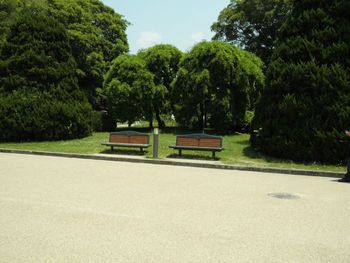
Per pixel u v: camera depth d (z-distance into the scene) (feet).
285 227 19.92
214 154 47.93
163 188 29.78
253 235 18.52
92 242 17.02
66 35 74.33
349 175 35.35
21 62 67.72
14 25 71.10
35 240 17.13
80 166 41.45
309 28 47.88
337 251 16.65
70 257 15.25
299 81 45.47
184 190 29.19
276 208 23.97
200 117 79.36
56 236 17.72
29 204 23.54
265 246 17.04
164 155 49.67
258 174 39.19
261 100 50.62
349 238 18.40
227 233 18.72
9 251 15.80
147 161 46.26
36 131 63.93
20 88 66.64
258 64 82.48
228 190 29.66
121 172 37.73
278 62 48.37
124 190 28.55
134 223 20.03
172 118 92.63
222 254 15.97
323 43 46.14
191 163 44.34
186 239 17.70
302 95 44.93
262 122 49.39
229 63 71.26
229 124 76.07
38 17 72.02
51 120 64.59
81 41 104.88
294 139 44.98
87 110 70.69
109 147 55.83
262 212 22.88
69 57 73.20
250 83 74.84
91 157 49.01
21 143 62.75
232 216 21.83
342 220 21.43
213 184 32.24
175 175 36.76
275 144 46.57
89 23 111.04
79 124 67.67
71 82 71.36
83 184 30.60
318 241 17.88
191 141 49.29
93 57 108.27
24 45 68.85
